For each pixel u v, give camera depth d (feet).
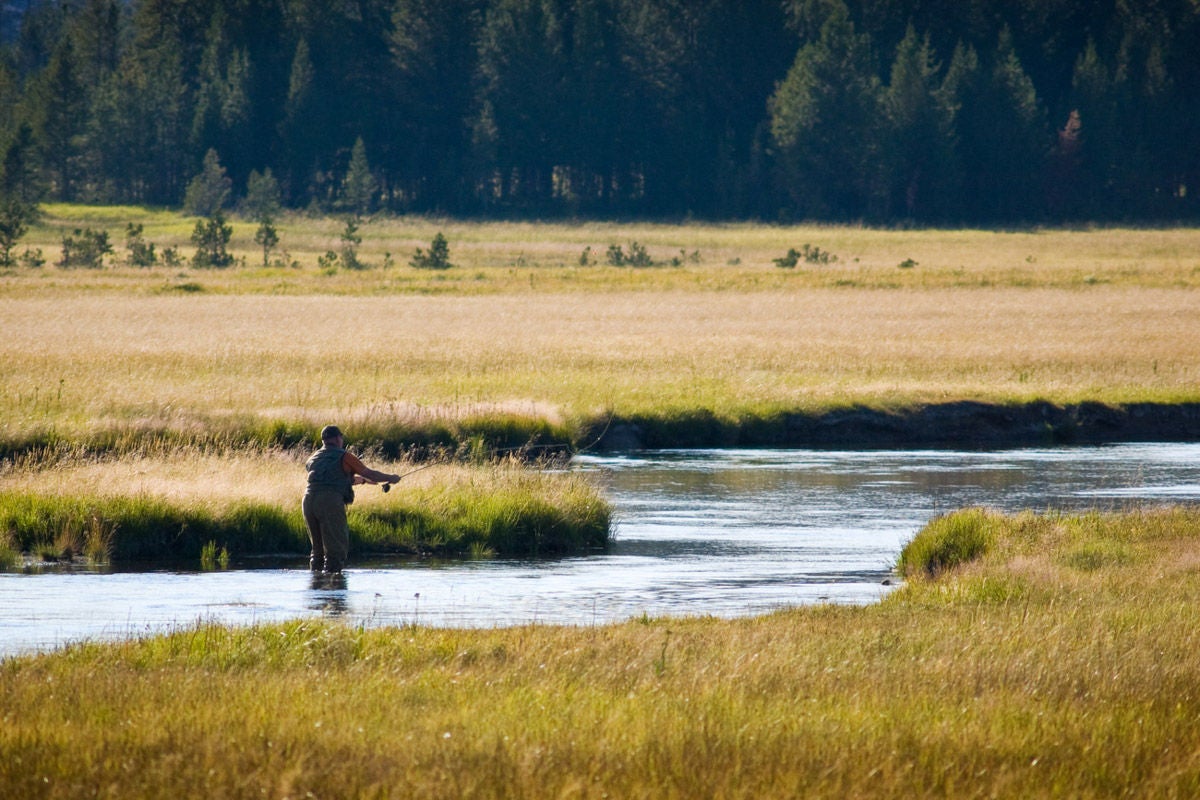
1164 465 339.57
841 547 219.00
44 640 137.69
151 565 196.13
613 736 85.46
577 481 244.22
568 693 98.63
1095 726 91.25
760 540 226.79
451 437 325.21
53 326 609.01
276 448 289.33
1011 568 171.32
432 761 80.43
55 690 100.32
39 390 366.02
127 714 92.48
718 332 627.05
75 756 81.66
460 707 94.38
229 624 144.25
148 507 206.69
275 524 211.20
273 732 86.48
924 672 107.34
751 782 77.46
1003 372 477.36
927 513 259.60
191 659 114.32
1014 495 284.82
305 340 556.10
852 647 117.39
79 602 163.94
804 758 81.97
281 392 380.58
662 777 78.13
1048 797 77.25
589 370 467.93
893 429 394.52
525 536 217.15
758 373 466.70
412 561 202.39
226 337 563.89
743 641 121.08
